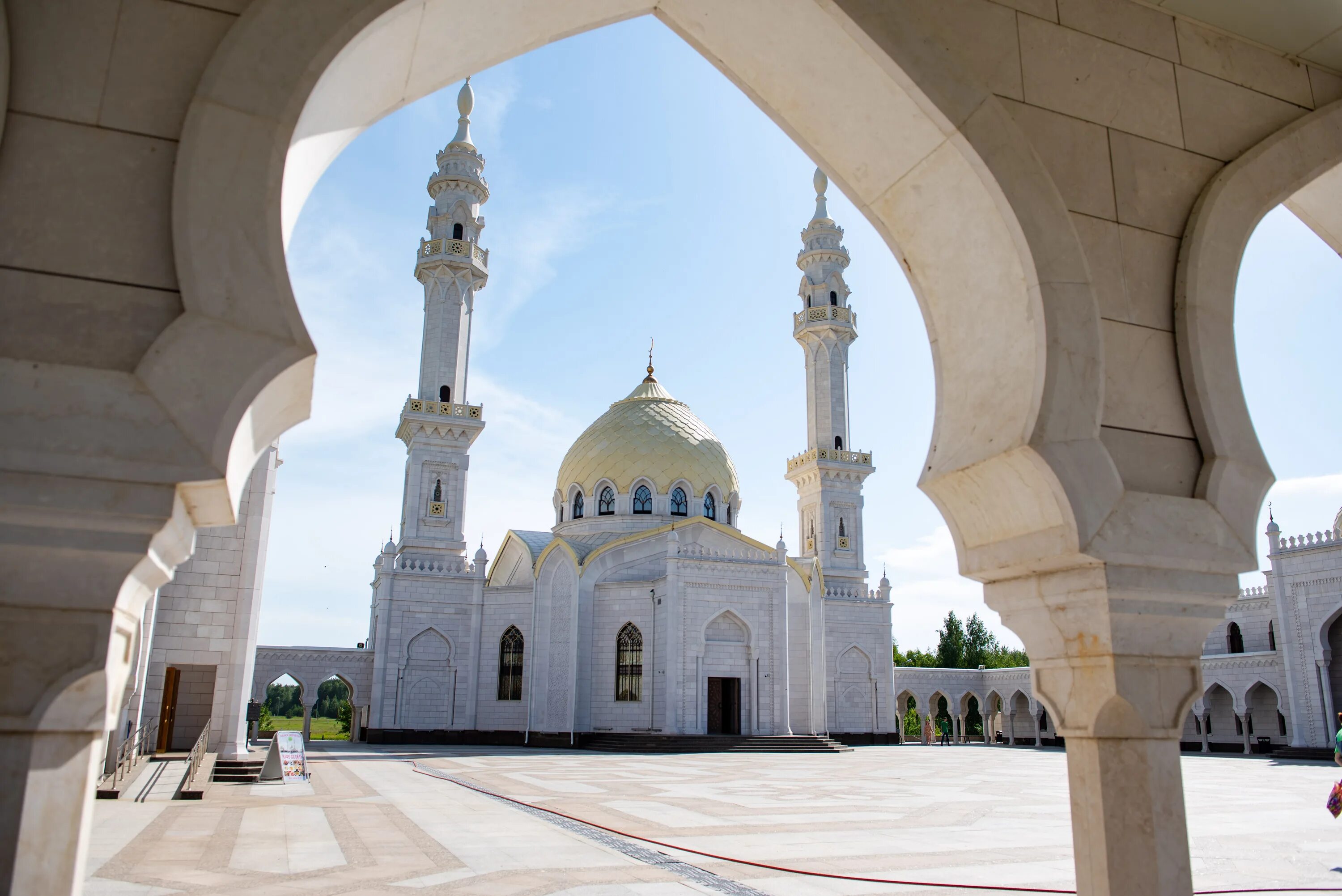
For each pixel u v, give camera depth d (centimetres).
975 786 2559
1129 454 603
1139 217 653
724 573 4644
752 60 646
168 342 415
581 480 5681
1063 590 588
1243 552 603
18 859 373
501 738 4819
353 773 2786
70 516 395
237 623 2616
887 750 4981
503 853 1305
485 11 548
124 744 2061
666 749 4253
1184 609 589
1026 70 638
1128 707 562
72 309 416
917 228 670
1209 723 5412
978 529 640
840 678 5462
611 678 4653
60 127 432
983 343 639
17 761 381
